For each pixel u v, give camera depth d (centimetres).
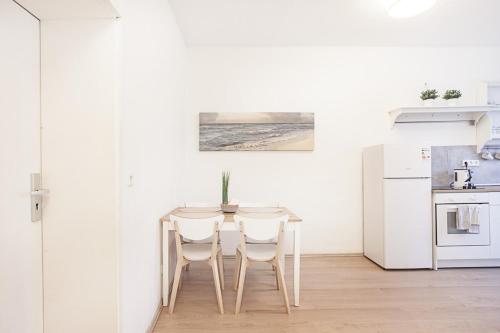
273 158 357
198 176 354
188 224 216
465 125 362
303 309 221
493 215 311
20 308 125
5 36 116
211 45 353
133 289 162
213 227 217
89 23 139
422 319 207
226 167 355
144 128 184
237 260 255
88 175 140
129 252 156
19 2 122
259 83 357
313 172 359
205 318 208
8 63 118
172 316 211
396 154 306
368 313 215
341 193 360
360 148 361
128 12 154
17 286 123
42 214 139
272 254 230
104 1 123
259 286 263
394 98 361
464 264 314
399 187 306
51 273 139
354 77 361
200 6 263
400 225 306
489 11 277
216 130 349
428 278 284
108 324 140
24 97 127
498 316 211
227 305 227
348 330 193
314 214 358
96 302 140
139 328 173
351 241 359
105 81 139
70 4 125
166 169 248
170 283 259
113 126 140
